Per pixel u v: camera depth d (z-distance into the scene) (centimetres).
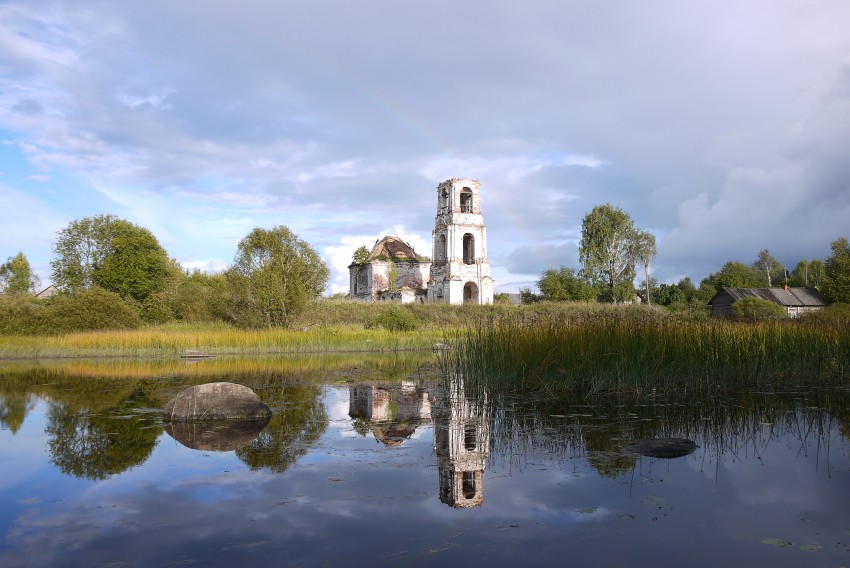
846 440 830
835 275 5425
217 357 2777
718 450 775
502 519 527
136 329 3644
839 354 1437
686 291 7094
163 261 5353
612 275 6869
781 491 602
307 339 3134
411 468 702
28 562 439
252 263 3791
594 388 1241
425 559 442
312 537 487
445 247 6106
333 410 1130
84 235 5122
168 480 654
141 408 1168
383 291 6462
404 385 1541
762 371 1359
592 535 489
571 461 728
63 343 2853
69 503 578
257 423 995
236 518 534
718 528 504
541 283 6869
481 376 1379
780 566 429
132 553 456
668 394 1235
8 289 6919
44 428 952
